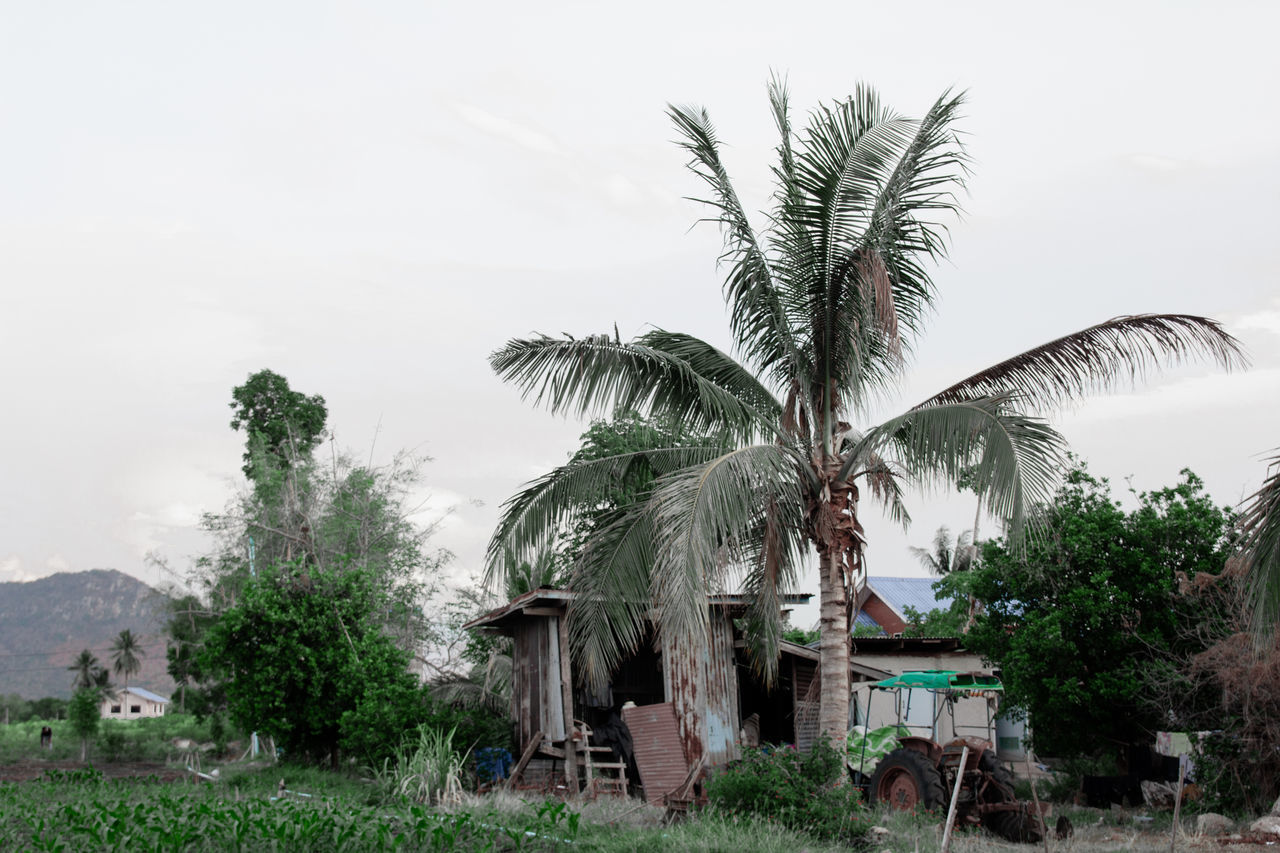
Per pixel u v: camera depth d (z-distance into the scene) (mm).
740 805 12422
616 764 18094
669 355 14078
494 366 14430
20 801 14227
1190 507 17609
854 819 11914
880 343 13930
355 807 12578
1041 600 18641
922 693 19031
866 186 13555
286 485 37094
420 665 28656
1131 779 17672
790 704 20422
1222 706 15578
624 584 14508
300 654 23250
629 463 15188
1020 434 11844
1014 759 21406
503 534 15258
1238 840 12625
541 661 19250
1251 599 9453
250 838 10148
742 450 12914
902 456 13859
